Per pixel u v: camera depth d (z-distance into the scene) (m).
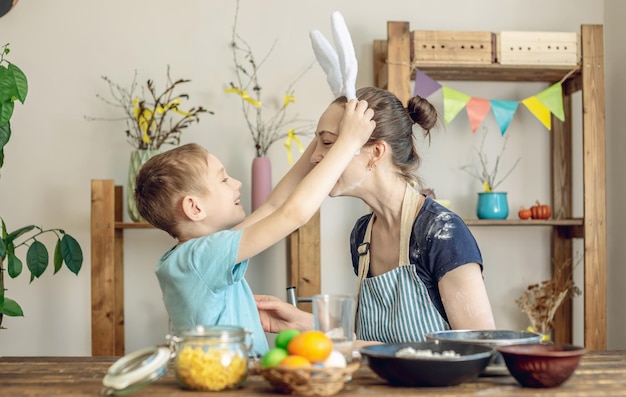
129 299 3.44
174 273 1.60
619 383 1.26
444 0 3.54
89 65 3.46
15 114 3.44
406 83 3.13
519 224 3.23
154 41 3.46
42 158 3.44
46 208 3.43
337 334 1.30
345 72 1.76
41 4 3.45
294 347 1.22
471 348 1.33
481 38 3.19
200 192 1.77
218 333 1.22
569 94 3.47
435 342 1.38
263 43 3.49
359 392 1.19
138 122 3.25
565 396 1.16
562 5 3.57
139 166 3.19
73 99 3.45
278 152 3.46
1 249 2.70
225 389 1.21
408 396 1.15
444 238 1.78
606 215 3.54
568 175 3.50
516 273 3.55
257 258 3.43
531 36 3.21
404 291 1.84
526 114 3.56
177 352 1.23
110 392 1.18
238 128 3.46
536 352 1.24
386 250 1.95
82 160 3.44
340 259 3.46
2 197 3.43
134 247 3.45
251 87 3.47
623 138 3.42
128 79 3.45
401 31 3.14
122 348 3.35
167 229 1.83
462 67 3.19
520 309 3.53
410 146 1.95
